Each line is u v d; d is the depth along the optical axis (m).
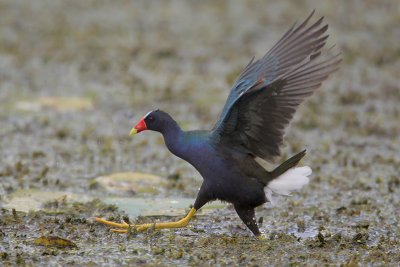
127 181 13.52
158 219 11.57
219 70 22.91
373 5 30.38
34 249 10.12
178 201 12.62
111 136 17.03
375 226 11.44
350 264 9.41
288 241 10.55
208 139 10.13
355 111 19.20
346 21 28.08
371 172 14.66
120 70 22.53
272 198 10.11
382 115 18.92
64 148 16.02
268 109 9.95
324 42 9.82
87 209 11.98
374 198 13.00
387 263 9.66
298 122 18.08
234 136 10.09
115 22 28.33
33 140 16.55
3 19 28.11
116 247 10.24
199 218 11.66
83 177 14.04
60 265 9.52
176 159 15.49
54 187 13.30
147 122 10.40
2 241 10.41
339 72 22.56
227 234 10.92
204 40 26.11
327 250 10.18
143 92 20.58
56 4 30.92
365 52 24.47
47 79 21.55
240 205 10.29
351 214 12.01
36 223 11.21
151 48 24.94
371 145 16.67
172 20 28.88
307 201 12.78
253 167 10.09
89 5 30.98
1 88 20.56
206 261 9.64
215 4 31.41
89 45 25.17
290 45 10.00
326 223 11.58
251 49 25.08
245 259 9.70
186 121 18.20
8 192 12.88
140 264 9.59
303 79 9.87
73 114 18.67
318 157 15.66
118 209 12.09
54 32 26.66
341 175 14.42
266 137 10.11
